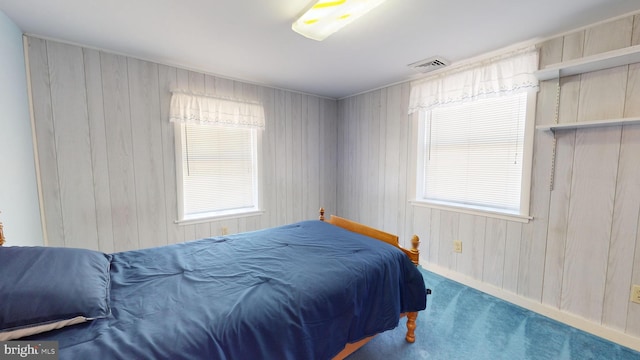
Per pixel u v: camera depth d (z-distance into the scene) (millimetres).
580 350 1686
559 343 1749
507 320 2004
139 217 2484
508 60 2160
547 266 2059
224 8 1617
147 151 2482
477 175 2543
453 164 2729
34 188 1978
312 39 2014
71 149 2145
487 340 1782
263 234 2061
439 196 2867
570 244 1939
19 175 1772
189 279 1308
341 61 2467
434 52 2258
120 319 976
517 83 2104
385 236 1938
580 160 1870
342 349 1281
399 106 3098
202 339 892
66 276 1044
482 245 2445
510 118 2297
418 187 2996
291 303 1134
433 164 2900
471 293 2412
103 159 2281
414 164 2973
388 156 3254
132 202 2439
